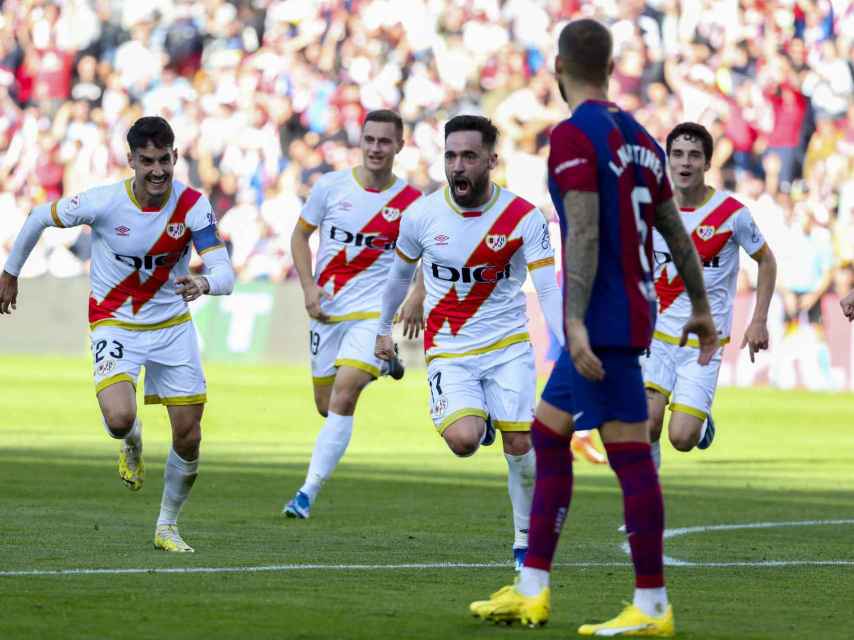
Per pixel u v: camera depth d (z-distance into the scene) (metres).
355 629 15.16
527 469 21.09
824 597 18.09
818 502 30.36
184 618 15.63
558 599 17.69
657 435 27.59
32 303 82.50
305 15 86.62
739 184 72.25
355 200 29.53
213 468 35.47
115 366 22.72
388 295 23.08
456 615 16.19
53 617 15.52
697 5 77.06
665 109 74.25
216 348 78.81
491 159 21.98
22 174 88.31
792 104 72.62
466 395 22.31
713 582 19.36
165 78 87.69
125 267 22.72
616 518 27.16
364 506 28.50
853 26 73.81
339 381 27.66
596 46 15.45
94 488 30.34
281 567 19.92
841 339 65.94
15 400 55.00
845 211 68.62
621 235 15.05
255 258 79.69
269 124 82.44
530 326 67.69
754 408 57.50
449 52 81.94
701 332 15.90
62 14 92.44
